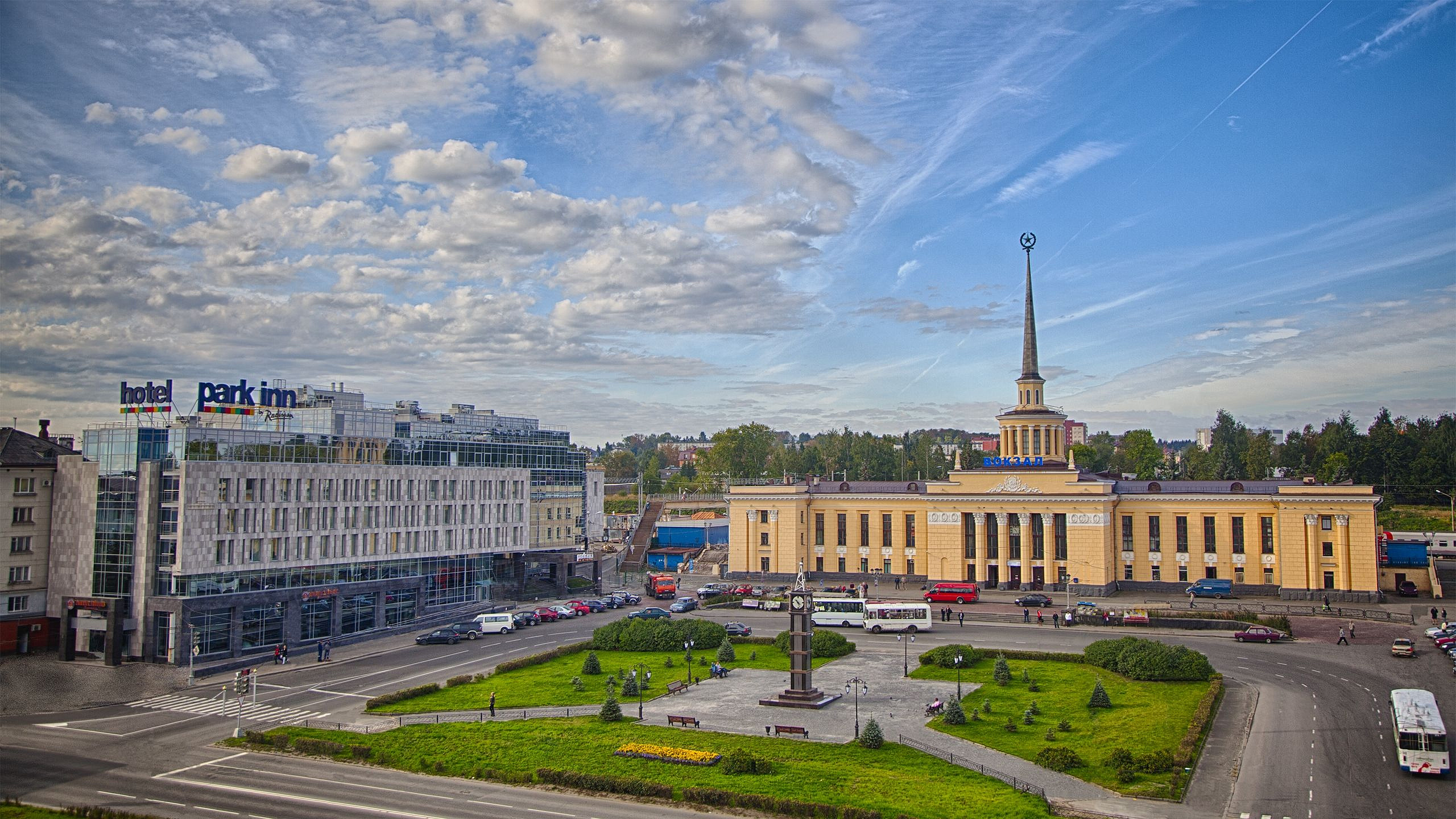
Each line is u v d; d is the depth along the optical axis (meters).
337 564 122.75
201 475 106.06
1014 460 160.38
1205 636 112.62
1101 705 79.81
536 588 162.88
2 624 107.12
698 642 111.81
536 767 65.12
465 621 129.12
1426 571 142.62
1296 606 133.00
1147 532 152.50
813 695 82.62
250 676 86.94
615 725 76.19
